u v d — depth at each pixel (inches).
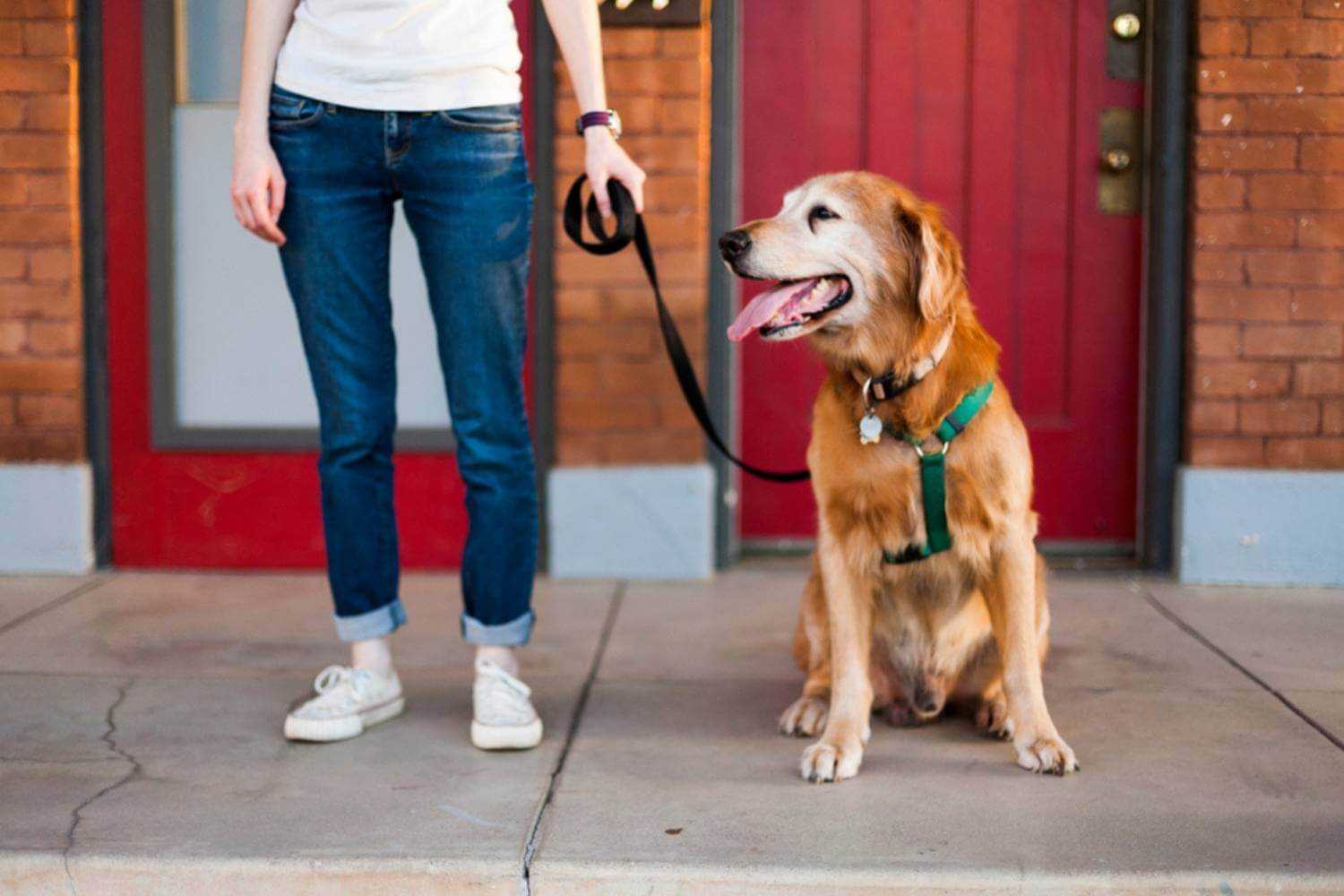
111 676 125.9
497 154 103.0
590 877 84.4
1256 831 89.4
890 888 83.0
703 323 161.2
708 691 122.6
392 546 112.7
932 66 165.3
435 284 105.1
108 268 162.6
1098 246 166.2
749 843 88.0
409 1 100.8
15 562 163.8
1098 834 89.1
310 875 85.2
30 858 86.0
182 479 165.3
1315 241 155.3
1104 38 163.5
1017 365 167.9
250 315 164.4
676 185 157.6
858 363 104.3
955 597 109.1
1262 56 153.7
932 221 101.9
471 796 96.8
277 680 125.2
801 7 165.0
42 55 157.5
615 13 155.3
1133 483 168.7
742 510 173.2
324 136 102.0
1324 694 119.4
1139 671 126.8
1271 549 158.4
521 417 108.0
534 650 135.3
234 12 160.1
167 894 85.6
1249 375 157.3
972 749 107.7
